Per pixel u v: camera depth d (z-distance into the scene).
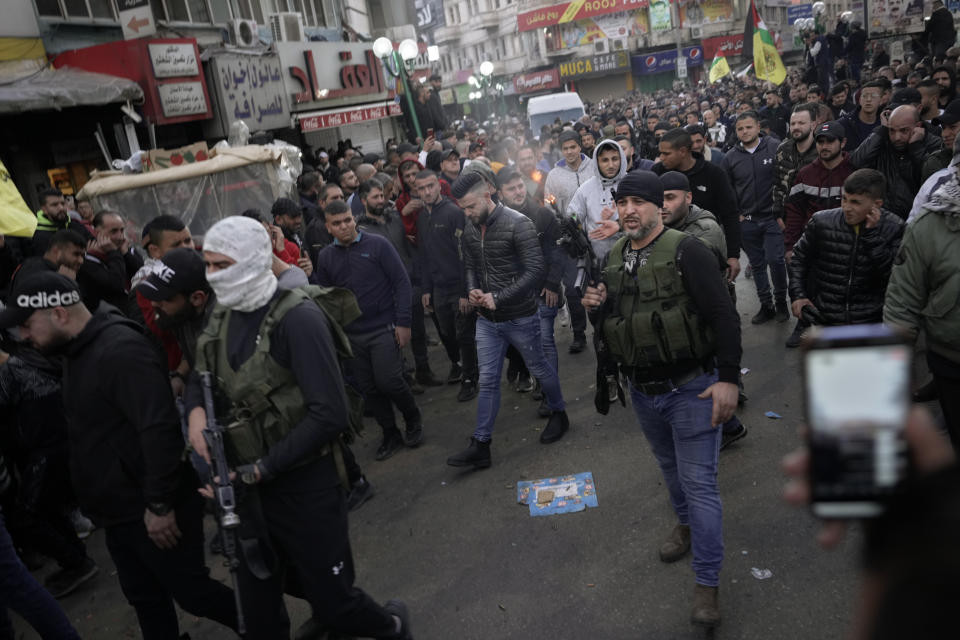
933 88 6.83
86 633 3.64
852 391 0.76
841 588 3.04
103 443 2.64
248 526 2.40
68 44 10.68
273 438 2.38
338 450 2.54
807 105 5.79
